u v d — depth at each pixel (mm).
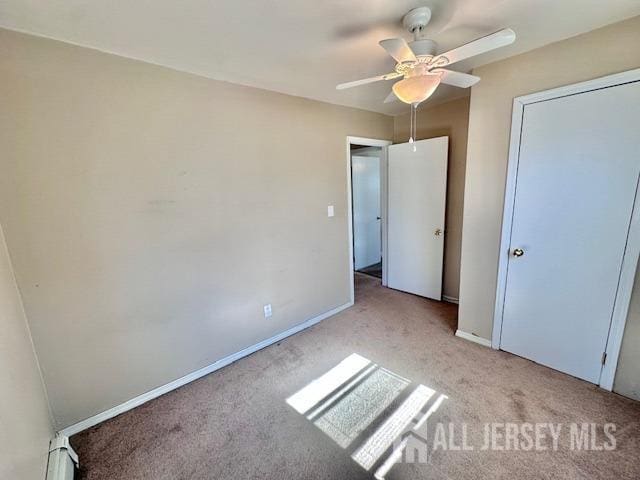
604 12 1534
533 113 2010
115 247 1825
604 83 1723
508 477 1408
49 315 1646
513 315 2332
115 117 1745
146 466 1562
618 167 1750
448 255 3469
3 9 1269
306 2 1314
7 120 1455
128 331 1933
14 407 1165
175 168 2004
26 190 1525
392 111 3473
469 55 1341
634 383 1836
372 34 1615
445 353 2451
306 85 2383
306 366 2369
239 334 2506
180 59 1829
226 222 2309
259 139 2426
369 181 4984
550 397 1900
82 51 1611
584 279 1956
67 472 1445
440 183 3318
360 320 3121
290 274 2816
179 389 2160
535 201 2090
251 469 1520
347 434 1707
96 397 1852
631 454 1487
